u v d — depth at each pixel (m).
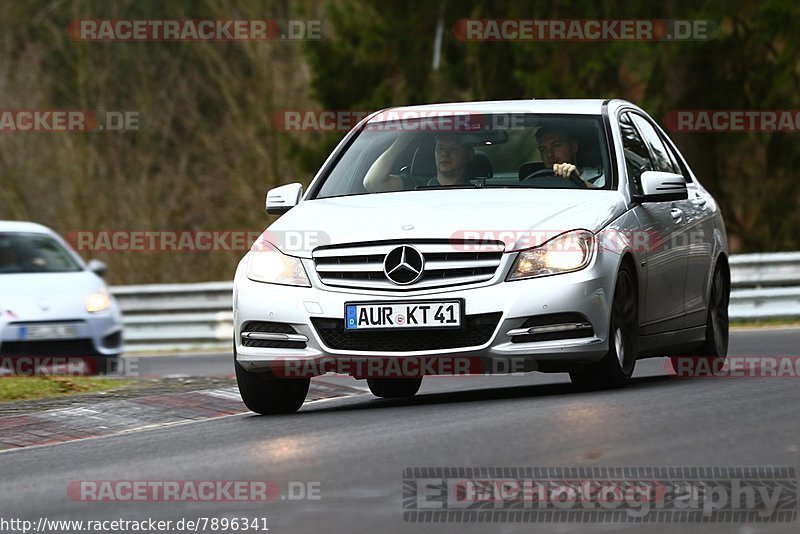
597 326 23.66
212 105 101.75
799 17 67.12
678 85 71.62
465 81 79.94
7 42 103.19
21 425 25.42
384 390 29.52
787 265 54.06
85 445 22.81
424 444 19.38
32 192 99.56
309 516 15.40
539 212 24.17
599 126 27.17
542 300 23.27
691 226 28.83
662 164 29.62
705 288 29.66
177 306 62.69
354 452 19.20
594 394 24.00
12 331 39.84
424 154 27.25
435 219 23.94
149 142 100.69
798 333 42.75
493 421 21.14
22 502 17.69
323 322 23.98
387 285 23.67
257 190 98.12
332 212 25.27
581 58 69.56
